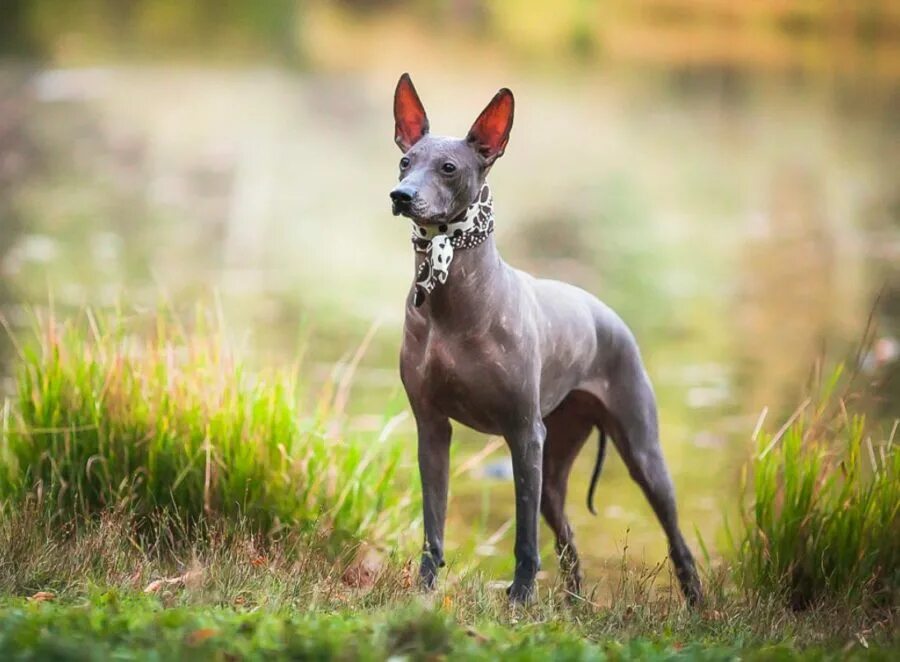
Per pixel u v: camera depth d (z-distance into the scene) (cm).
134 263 2128
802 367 1667
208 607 729
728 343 1800
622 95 4119
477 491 1261
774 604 862
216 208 2645
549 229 2544
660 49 4966
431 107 3597
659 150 3381
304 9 5191
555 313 873
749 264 2319
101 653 571
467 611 787
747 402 1514
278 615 695
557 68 4541
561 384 883
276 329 1767
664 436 1390
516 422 828
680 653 651
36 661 563
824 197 2897
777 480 980
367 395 1481
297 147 3281
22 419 984
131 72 4038
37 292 1855
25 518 874
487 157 817
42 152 3044
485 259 816
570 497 1264
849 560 931
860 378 1588
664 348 1772
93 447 970
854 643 725
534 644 650
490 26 5259
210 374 1005
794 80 4462
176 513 930
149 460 956
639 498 1262
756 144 3500
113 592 738
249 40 4719
